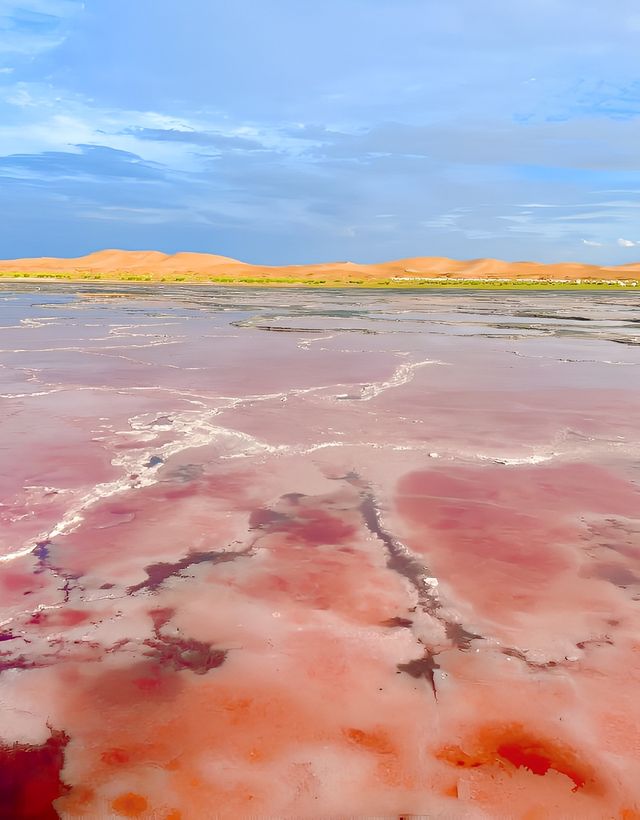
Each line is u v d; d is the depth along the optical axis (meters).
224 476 6.00
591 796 2.42
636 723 2.80
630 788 2.46
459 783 2.48
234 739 2.70
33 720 2.81
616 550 4.52
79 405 8.96
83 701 2.93
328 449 6.89
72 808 2.36
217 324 22.77
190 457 6.56
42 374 11.71
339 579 4.07
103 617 3.62
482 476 6.09
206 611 3.68
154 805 2.38
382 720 2.81
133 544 4.55
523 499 5.49
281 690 3.00
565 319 26.77
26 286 56.53
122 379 11.21
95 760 2.59
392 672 3.14
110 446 6.91
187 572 4.15
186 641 3.40
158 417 8.27
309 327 22.08
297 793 2.43
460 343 17.75
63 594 3.87
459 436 7.48
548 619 3.62
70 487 5.66
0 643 3.37
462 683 3.06
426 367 13.08
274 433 7.52
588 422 8.23
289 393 9.98
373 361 13.84
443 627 3.54
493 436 7.51
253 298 41.38
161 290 52.03
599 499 5.51
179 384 10.74
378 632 3.48
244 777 2.50
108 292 47.47
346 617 3.63
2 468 6.14
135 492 5.56
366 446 7.02
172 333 19.56
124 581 4.03
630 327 23.14
